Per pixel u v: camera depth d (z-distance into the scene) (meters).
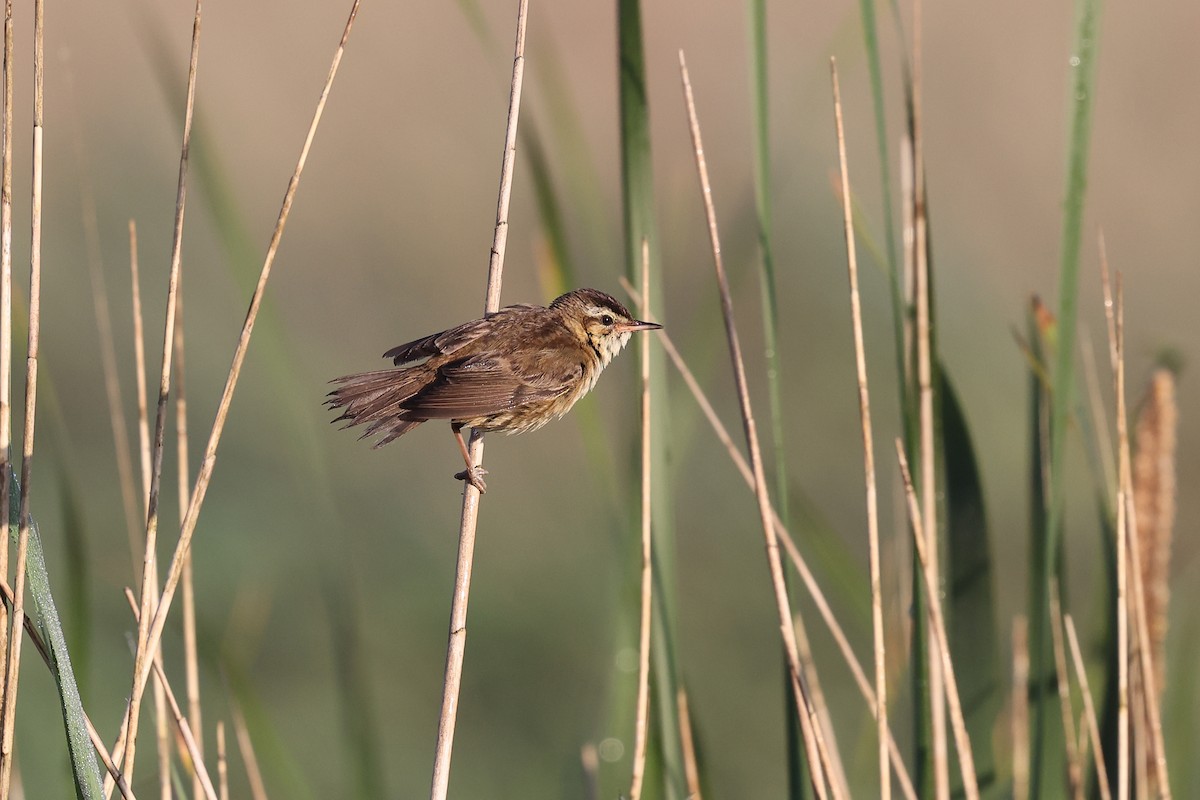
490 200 21.88
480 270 20.72
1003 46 23.36
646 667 6.76
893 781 9.37
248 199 21.25
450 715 6.78
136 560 7.65
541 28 8.41
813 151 19.75
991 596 7.43
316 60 23.73
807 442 16.03
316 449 8.39
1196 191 21.27
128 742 5.85
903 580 8.43
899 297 7.15
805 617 13.42
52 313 16.88
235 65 23.36
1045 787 7.24
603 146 23.31
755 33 7.09
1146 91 23.06
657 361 7.53
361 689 8.33
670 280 16.73
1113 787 7.36
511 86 7.31
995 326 18.27
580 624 13.51
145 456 7.05
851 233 6.83
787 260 18.12
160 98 21.73
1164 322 18.73
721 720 12.69
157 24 8.58
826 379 16.84
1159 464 7.55
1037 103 22.52
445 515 15.30
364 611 13.46
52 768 10.49
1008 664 11.66
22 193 19.39
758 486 6.96
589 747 7.88
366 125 22.88
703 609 13.87
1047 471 7.59
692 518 15.12
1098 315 18.94
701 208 19.42
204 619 10.62
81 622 7.59
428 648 13.20
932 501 7.21
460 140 22.80
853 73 20.28
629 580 7.75
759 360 17.05
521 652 13.16
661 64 23.55
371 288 20.03
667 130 22.44
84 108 21.28
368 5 24.09
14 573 5.69
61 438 7.63
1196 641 8.23
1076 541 14.49
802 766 7.26
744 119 21.67
